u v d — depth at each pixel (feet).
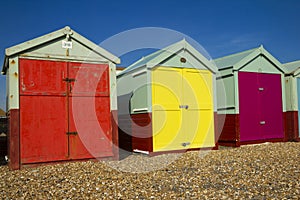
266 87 38.65
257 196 15.53
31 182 19.34
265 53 38.40
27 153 24.61
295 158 25.99
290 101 40.55
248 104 36.94
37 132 25.02
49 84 25.66
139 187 17.71
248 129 36.65
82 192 16.88
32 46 24.97
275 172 20.58
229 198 15.31
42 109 25.30
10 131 24.16
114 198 15.75
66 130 26.09
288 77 40.81
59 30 25.98
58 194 16.60
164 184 18.30
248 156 27.58
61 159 25.80
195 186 17.67
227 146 36.78
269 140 38.32
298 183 17.60
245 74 37.01
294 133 40.04
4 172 23.17
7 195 16.57
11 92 24.31
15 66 24.54
